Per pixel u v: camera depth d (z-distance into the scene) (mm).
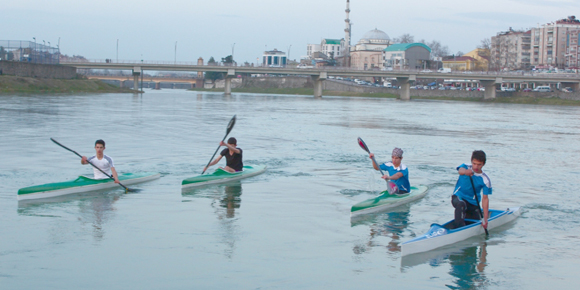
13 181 13578
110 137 24203
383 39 197375
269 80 176000
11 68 75000
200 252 8375
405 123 39031
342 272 7652
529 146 25078
